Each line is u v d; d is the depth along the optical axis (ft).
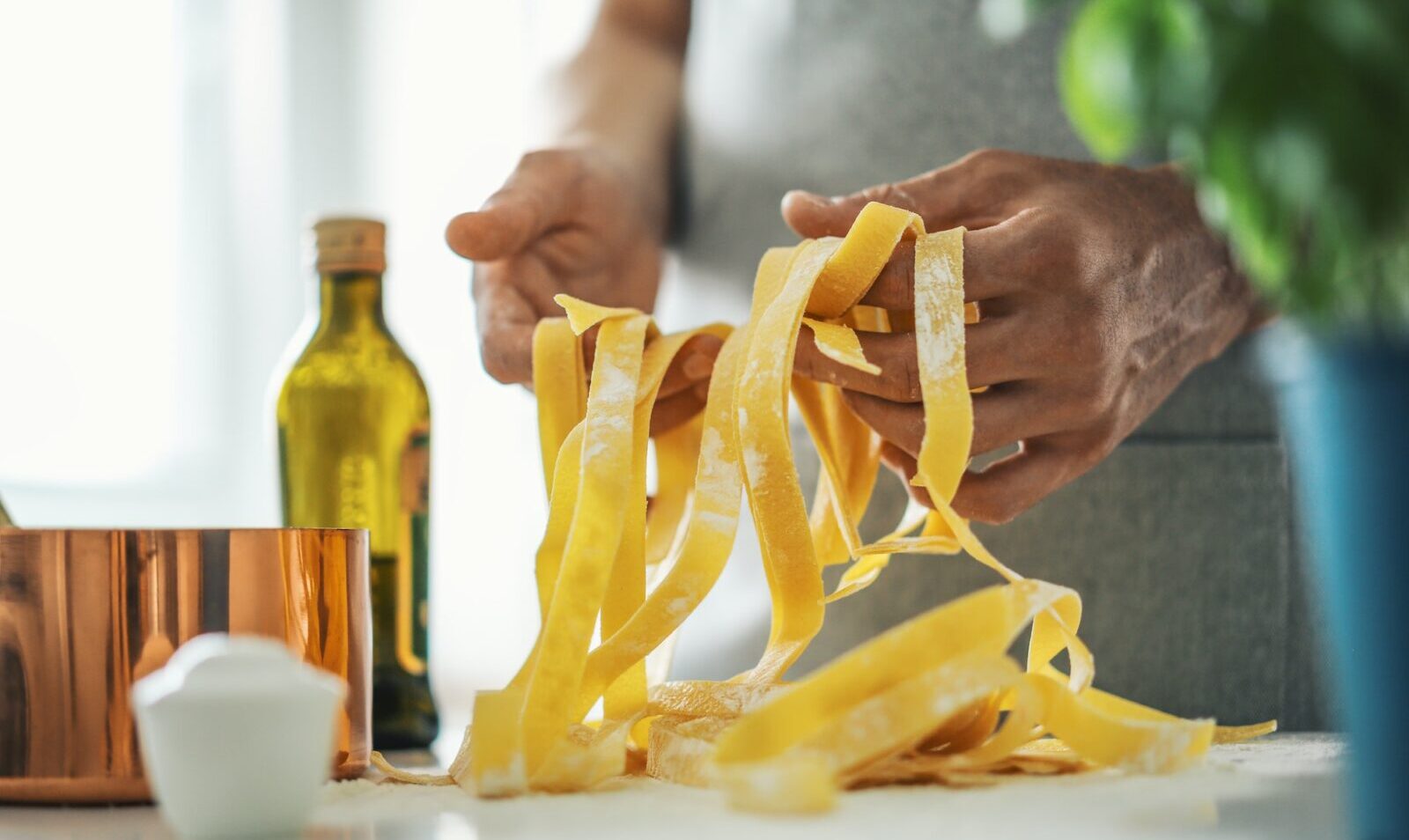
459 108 6.46
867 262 1.75
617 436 1.61
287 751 1.13
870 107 3.00
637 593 1.71
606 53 3.58
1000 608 1.38
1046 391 2.01
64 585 1.46
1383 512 1.02
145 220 6.23
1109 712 1.69
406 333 6.36
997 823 1.22
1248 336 2.78
